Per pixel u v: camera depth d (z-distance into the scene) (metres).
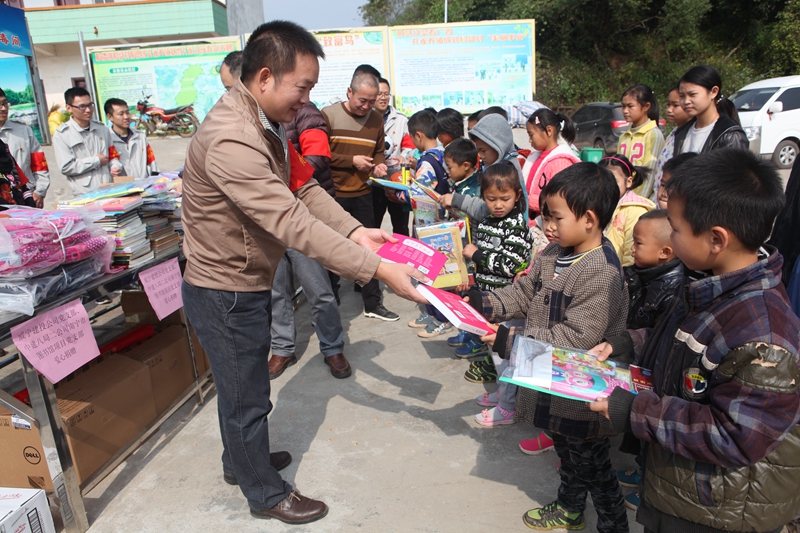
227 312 1.89
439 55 11.93
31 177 4.72
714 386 1.17
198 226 1.84
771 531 1.19
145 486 2.36
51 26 16.58
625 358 1.65
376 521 2.11
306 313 4.43
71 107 4.63
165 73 13.09
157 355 2.72
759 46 21.27
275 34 1.74
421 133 4.12
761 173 1.12
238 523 2.13
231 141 1.69
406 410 2.90
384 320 4.18
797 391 1.07
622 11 21.66
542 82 21.88
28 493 1.84
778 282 1.16
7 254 1.80
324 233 1.75
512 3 21.38
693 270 1.29
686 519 1.24
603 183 1.75
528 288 2.07
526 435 2.65
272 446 2.62
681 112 3.44
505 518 2.10
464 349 3.50
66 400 2.26
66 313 2.00
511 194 2.68
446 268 2.86
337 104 3.90
